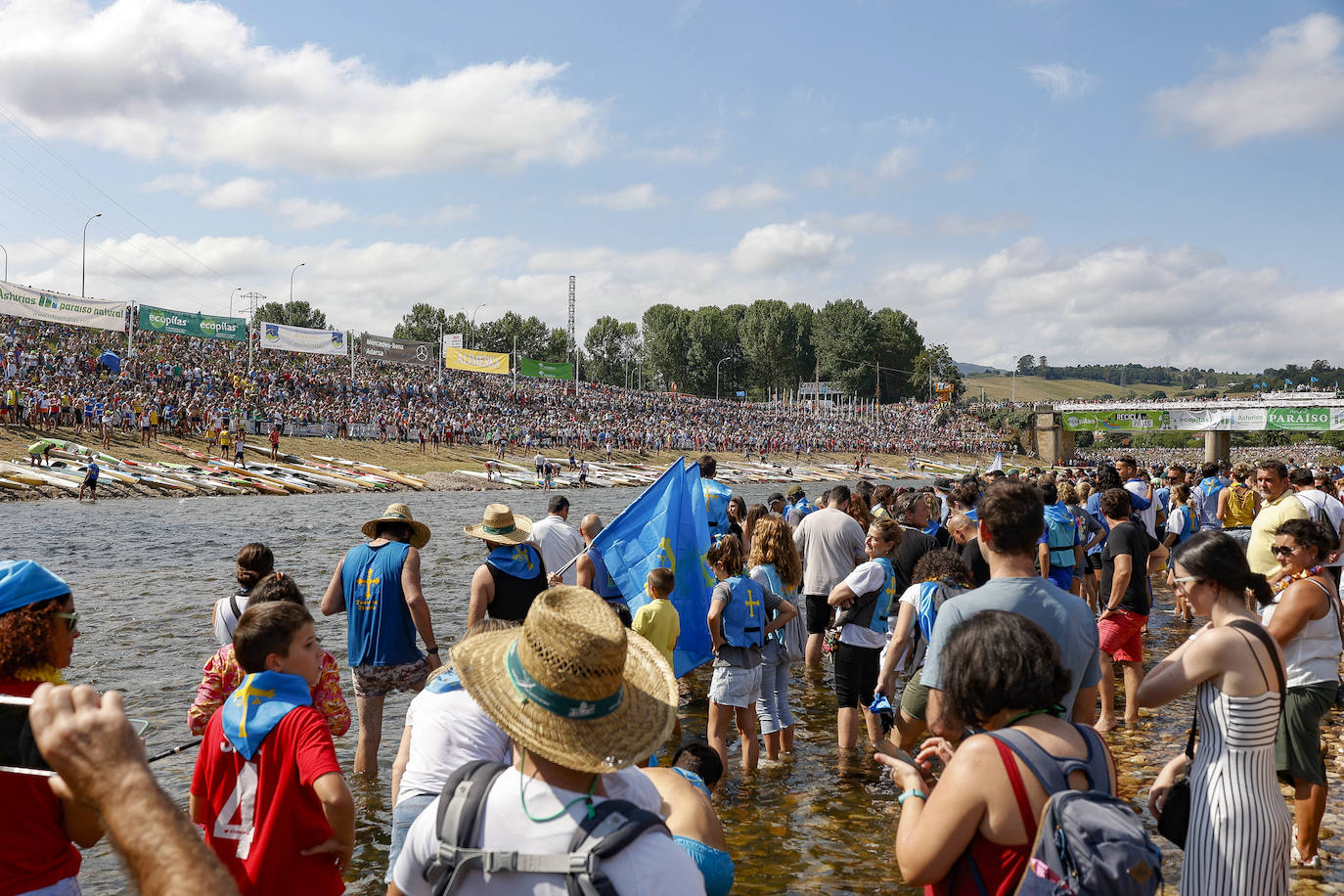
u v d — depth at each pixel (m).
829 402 146.25
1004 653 2.72
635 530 8.80
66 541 21.86
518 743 2.21
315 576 17.55
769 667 7.61
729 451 90.06
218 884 1.25
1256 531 6.88
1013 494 4.02
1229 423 82.69
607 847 2.05
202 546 21.62
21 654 3.06
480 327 168.25
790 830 6.20
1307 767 5.24
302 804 3.55
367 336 78.94
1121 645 8.16
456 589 15.76
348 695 9.34
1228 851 3.75
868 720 6.98
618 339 176.50
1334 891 4.96
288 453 51.56
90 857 5.86
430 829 2.23
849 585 7.75
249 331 63.19
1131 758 7.37
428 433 64.00
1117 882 2.28
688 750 4.90
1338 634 5.23
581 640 2.18
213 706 5.03
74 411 44.69
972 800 2.61
